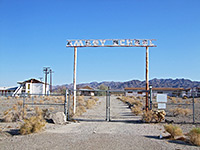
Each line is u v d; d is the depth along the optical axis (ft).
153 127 53.01
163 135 41.70
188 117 73.82
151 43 70.64
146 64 69.97
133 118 72.49
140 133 44.19
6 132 44.16
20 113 65.05
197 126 55.21
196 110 95.96
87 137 39.06
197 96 208.03
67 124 57.57
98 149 30.78
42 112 69.46
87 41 71.46
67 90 66.95
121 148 31.35
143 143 34.53
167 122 61.36
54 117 58.80
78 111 84.02
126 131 46.73
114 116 78.28
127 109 111.34
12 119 61.21
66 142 35.09
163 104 62.23
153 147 32.12
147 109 67.56
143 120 61.93
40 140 36.70
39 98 194.70
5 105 121.08
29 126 43.34
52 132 44.65
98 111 98.27
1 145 33.45
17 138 38.60
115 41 70.74
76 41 71.97
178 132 38.75
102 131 46.62
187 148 31.76
